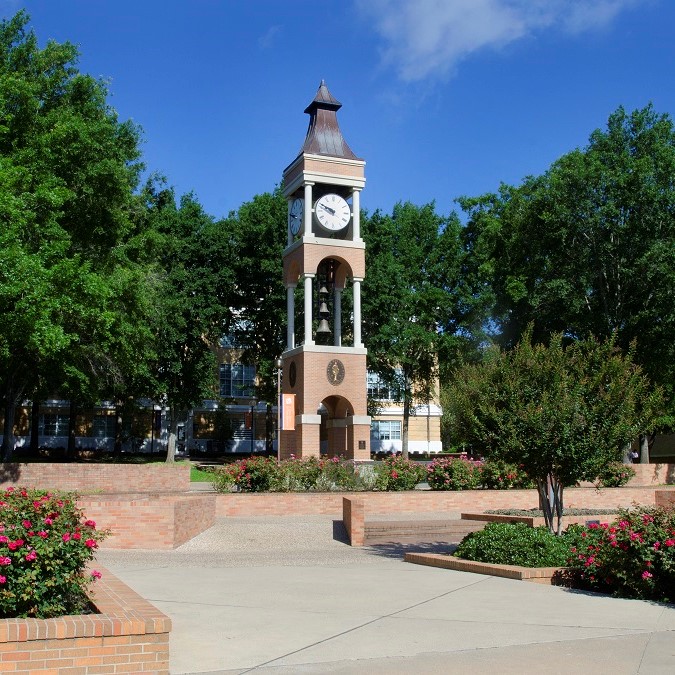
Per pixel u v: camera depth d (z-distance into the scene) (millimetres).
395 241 55688
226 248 50469
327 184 36031
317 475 27016
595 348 17125
